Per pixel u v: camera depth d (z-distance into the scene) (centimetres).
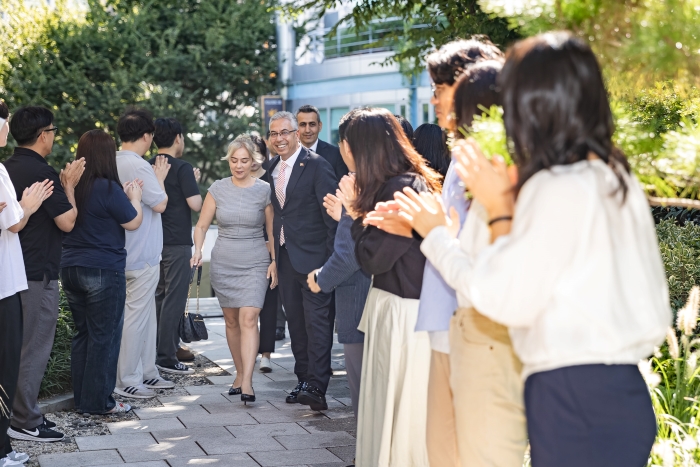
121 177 631
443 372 289
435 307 291
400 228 280
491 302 194
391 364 343
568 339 191
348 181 371
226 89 2444
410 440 342
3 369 439
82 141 561
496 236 210
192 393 659
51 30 2362
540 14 219
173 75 2392
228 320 643
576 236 187
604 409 193
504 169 210
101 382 571
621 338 189
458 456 270
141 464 471
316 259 595
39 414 517
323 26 2414
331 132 2428
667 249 569
